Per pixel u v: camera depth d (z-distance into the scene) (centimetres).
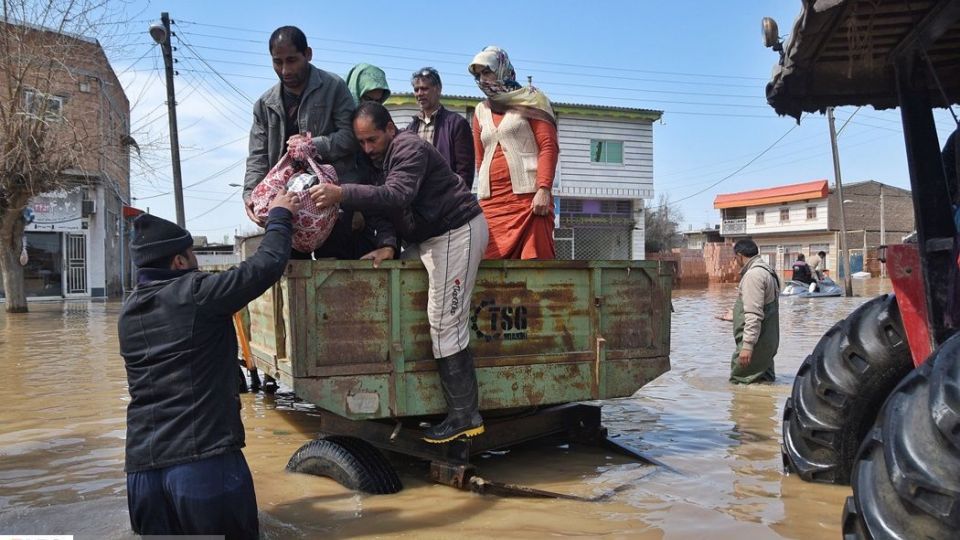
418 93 546
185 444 305
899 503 251
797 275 2584
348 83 544
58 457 477
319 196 370
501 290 446
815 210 4675
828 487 410
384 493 405
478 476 425
